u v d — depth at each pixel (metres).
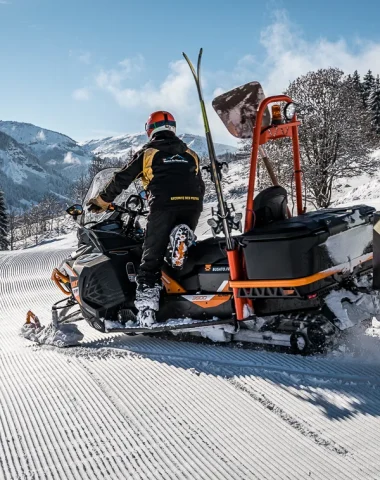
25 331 5.00
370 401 2.79
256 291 3.46
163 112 4.06
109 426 2.78
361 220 3.57
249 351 3.73
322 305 3.42
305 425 2.62
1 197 52.53
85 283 4.31
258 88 3.83
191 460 2.39
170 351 3.92
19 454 2.56
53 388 3.39
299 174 4.17
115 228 4.45
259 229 3.38
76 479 2.30
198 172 4.12
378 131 46.75
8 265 10.41
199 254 3.92
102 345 4.29
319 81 18.95
